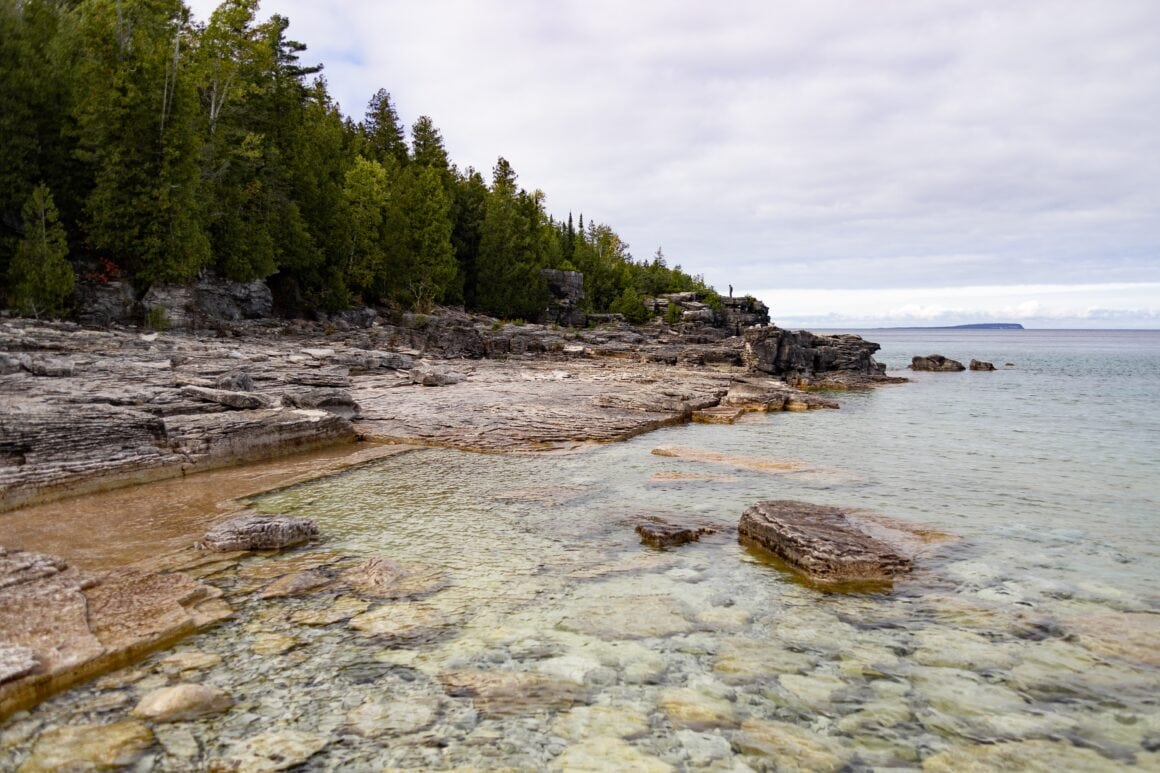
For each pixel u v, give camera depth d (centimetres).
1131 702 850
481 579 1220
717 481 2088
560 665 909
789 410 4359
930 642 1011
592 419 3152
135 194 4356
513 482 2022
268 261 5381
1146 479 2211
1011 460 2552
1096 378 7594
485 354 6316
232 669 877
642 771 689
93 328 3912
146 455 1873
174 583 1121
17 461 1628
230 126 5497
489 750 719
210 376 2806
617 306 12275
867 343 7788
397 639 973
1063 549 1463
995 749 746
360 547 1382
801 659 948
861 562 1257
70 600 1005
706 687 864
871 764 712
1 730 727
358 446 2517
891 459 2559
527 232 11019
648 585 1216
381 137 10362
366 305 7212
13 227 4097
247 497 1744
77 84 4359
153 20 5459
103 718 757
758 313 14788
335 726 757
